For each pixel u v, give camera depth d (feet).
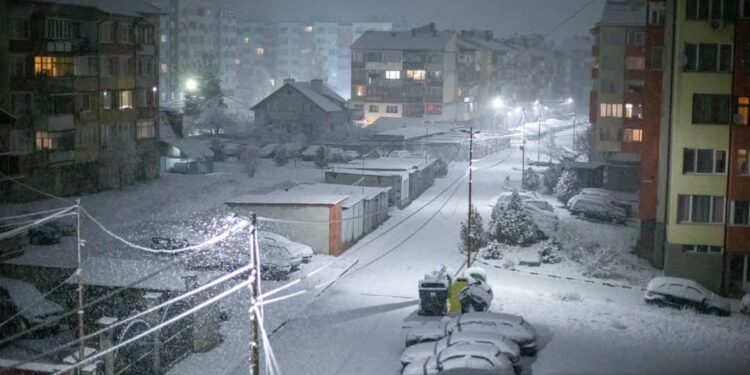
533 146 362.53
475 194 222.48
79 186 202.90
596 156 252.21
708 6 124.77
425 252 147.13
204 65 414.21
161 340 86.07
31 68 187.93
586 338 93.50
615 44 238.48
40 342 92.43
